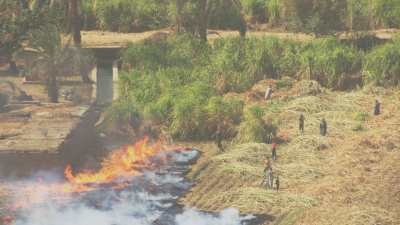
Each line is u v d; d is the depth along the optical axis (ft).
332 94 287.28
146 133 243.19
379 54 300.40
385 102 273.95
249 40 328.70
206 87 266.98
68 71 299.99
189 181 201.87
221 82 289.94
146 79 276.21
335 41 326.85
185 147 233.55
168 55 313.73
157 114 247.29
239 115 245.86
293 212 174.70
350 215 166.61
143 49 319.68
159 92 266.77
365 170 199.31
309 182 195.52
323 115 256.73
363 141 220.43
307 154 217.15
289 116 255.91
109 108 249.14
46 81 269.23
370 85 291.99
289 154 217.56
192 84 271.08
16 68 317.83
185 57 313.32
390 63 296.71
